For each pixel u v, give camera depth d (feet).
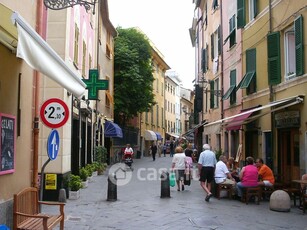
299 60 44.50
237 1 67.46
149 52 131.64
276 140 51.60
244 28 65.67
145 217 35.70
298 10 45.06
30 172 29.32
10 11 20.58
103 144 101.24
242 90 67.10
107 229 30.86
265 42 56.18
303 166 44.01
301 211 38.81
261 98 57.72
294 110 45.93
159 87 213.46
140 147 172.45
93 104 81.30
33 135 29.84
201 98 110.63
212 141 98.53
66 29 46.75
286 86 48.96
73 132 56.39
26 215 23.47
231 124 63.67
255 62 60.23
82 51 62.95
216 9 90.99
